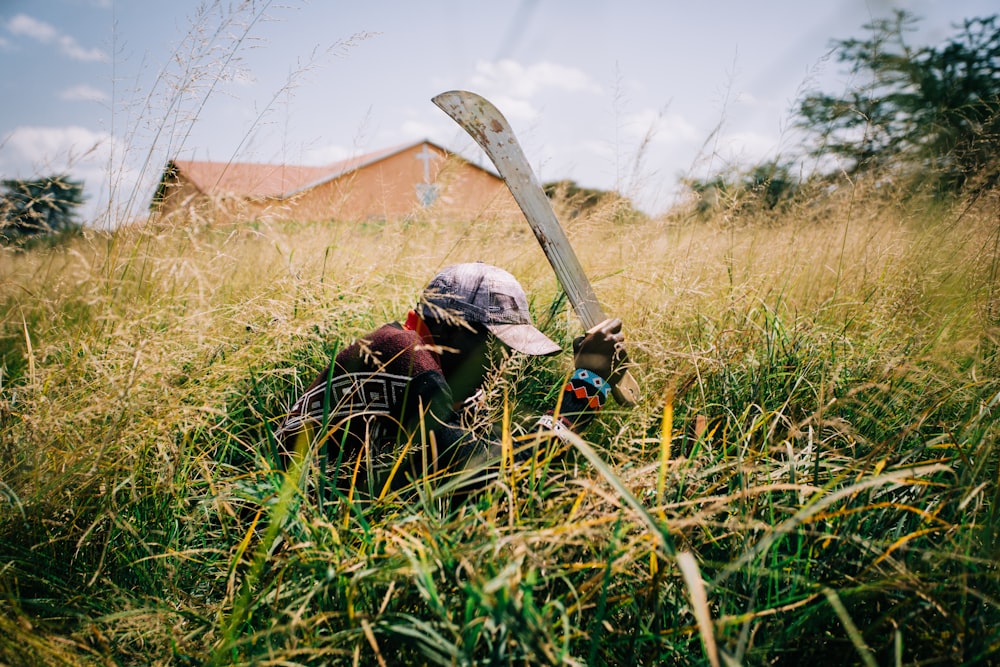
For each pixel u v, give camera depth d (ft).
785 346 8.15
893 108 11.72
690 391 7.30
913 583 4.05
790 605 4.22
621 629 4.40
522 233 12.56
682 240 11.51
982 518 4.96
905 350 7.42
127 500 5.60
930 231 10.87
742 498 4.81
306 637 4.16
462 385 6.32
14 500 5.31
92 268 6.43
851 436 5.87
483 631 4.05
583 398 6.09
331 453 6.15
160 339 5.56
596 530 4.30
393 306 9.69
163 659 4.39
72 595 4.92
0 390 6.05
